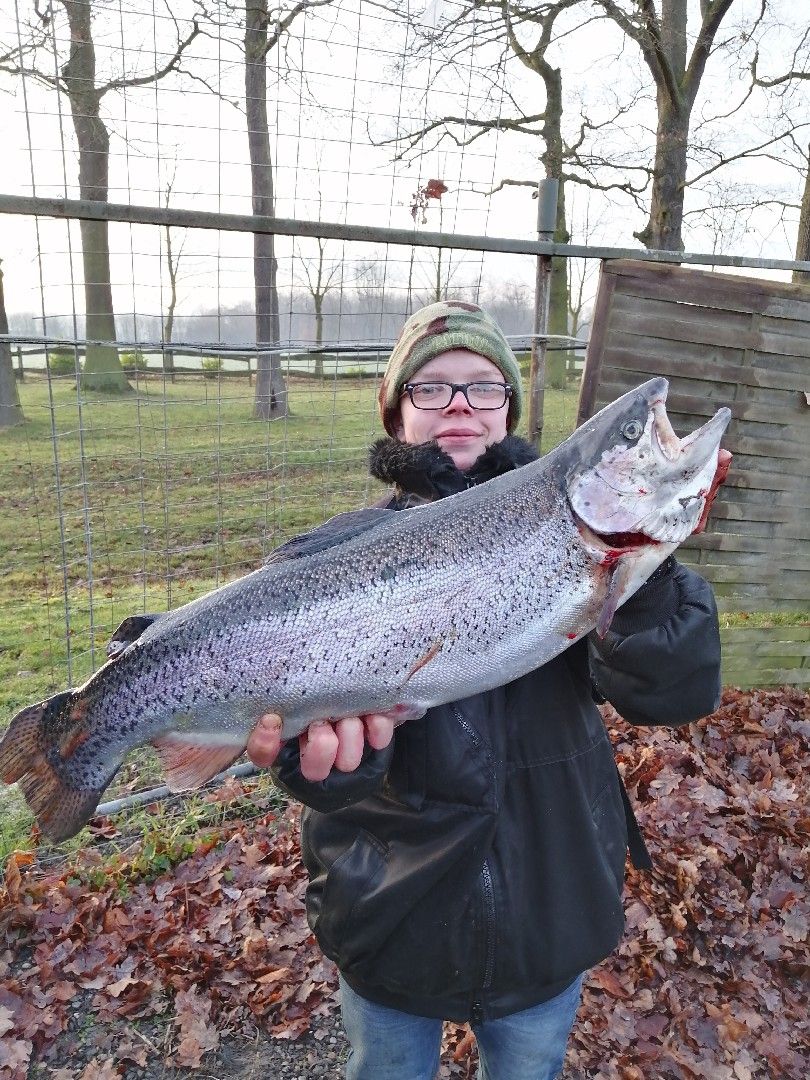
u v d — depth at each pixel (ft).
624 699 5.28
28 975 9.34
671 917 10.09
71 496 22.29
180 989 9.16
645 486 5.70
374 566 5.78
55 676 15.07
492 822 5.24
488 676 5.60
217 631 5.84
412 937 5.30
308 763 5.02
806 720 15.17
